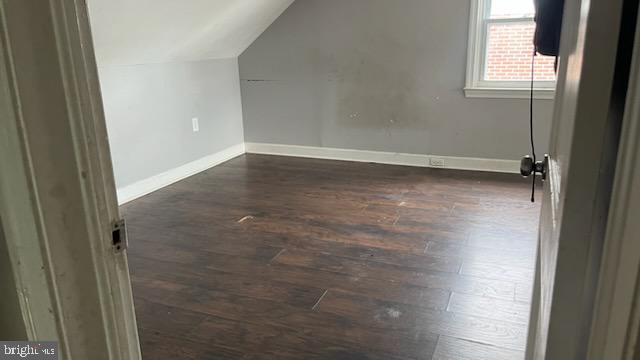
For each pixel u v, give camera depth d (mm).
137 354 889
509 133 4078
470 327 1933
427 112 4309
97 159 744
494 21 3881
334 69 4551
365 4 4266
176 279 2373
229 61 4777
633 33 454
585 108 482
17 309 748
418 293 2199
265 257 2600
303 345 1838
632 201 438
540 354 723
